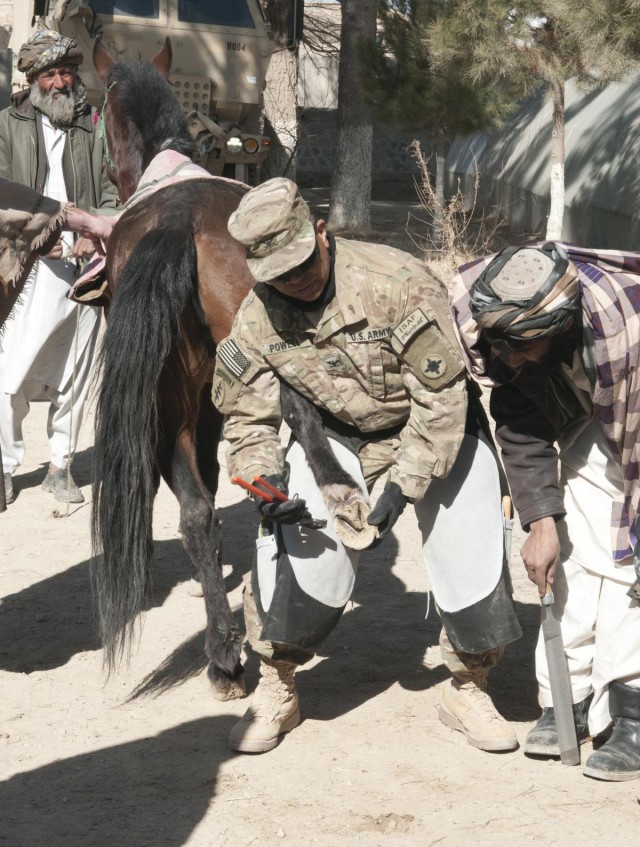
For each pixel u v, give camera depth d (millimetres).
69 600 4609
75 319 5637
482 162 19156
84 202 5473
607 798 3061
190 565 5031
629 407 2910
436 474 3057
